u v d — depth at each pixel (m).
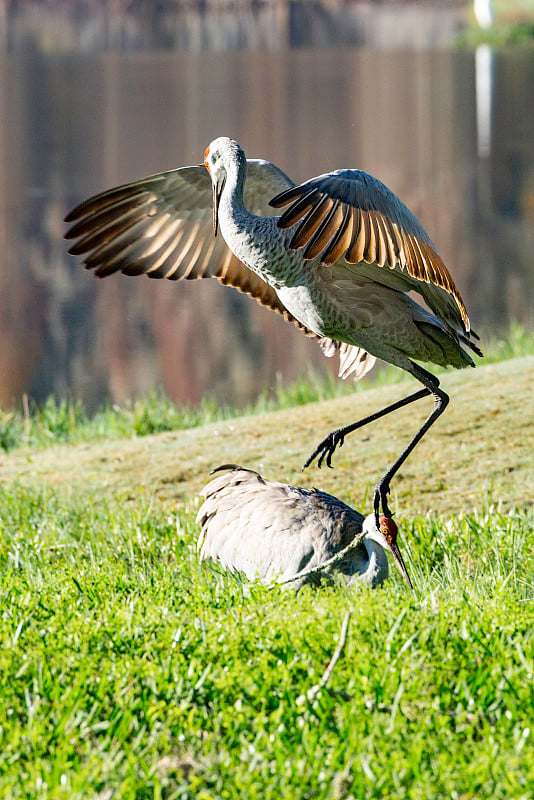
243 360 24.48
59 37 118.31
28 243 34.88
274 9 137.00
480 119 58.25
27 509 12.88
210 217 10.01
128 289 30.97
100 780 6.13
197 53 106.00
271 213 9.97
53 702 6.95
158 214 9.86
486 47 108.06
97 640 7.70
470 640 7.60
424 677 7.12
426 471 13.23
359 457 13.77
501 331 24.97
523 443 13.61
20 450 16.19
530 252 32.09
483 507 11.66
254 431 15.07
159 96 69.44
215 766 6.33
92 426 17.75
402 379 18.20
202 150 49.03
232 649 7.46
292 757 6.33
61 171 44.69
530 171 43.56
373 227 7.54
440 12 139.88
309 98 68.38
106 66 89.88
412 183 41.62
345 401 15.82
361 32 129.38
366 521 9.58
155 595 8.86
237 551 10.16
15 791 6.02
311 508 10.01
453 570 10.15
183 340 26.09
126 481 13.90
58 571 10.23
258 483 10.65
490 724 6.87
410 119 58.84
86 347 25.72
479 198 39.19
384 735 6.50
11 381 23.42
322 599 8.41
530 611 8.30
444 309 9.09
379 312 9.07
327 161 45.50
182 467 14.18
